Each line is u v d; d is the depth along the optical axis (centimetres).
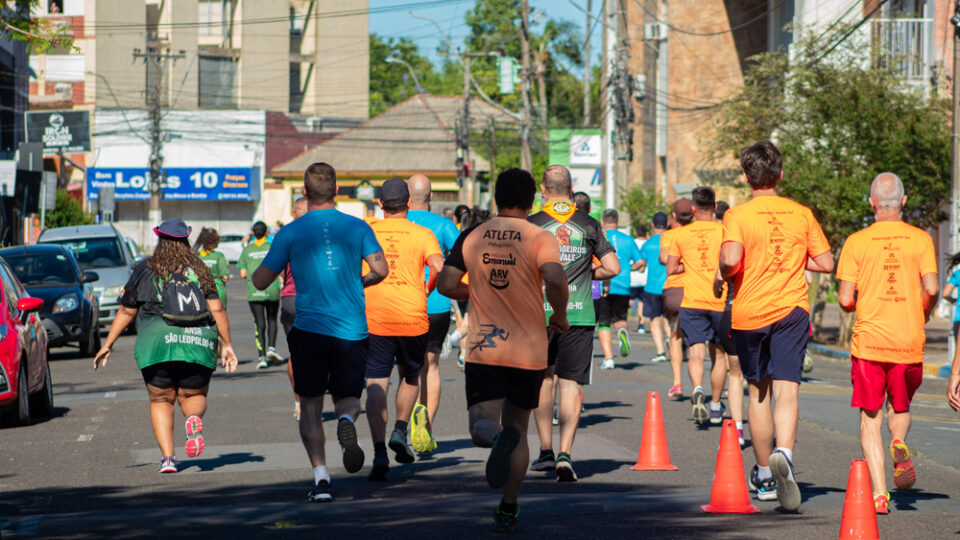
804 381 1945
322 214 933
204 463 1123
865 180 2639
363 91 9950
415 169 8612
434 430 1333
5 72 5497
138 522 838
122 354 2491
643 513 872
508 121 8950
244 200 8900
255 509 879
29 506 918
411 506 891
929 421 1489
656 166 6950
